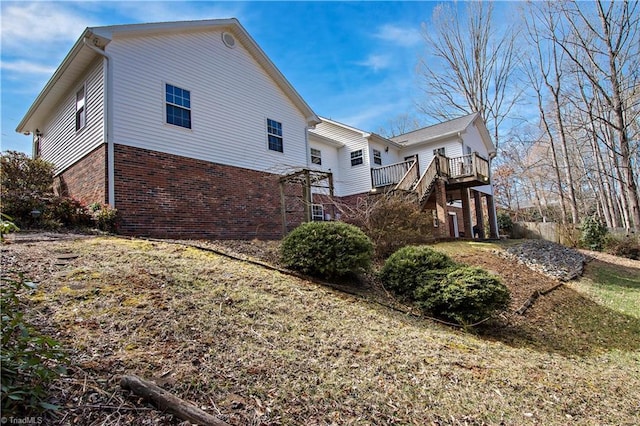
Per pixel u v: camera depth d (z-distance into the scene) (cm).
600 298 872
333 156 1816
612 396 400
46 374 203
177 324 350
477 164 1486
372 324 488
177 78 968
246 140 1137
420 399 315
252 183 1128
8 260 445
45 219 721
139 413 217
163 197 885
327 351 372
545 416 327
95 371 250
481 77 2589
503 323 643
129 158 833
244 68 1173
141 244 632
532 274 998
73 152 966
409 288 665
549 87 2117
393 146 1909
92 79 886
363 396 302
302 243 655
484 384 368
